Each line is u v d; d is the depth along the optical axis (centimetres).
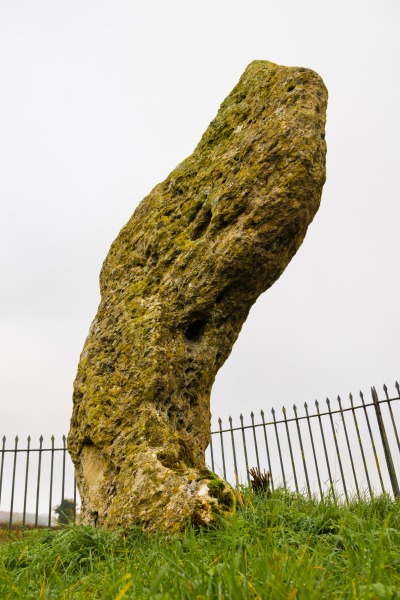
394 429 755
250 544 289
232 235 516
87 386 547
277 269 543
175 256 564
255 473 508
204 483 402
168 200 607
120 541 387
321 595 195
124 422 497
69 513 775
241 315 564
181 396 532
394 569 250
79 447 537
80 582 300
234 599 193
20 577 334
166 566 225
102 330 577
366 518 388
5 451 845
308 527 350
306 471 780
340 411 796
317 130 520
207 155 607
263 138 531
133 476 446
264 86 586
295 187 500
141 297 561
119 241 645
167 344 526
